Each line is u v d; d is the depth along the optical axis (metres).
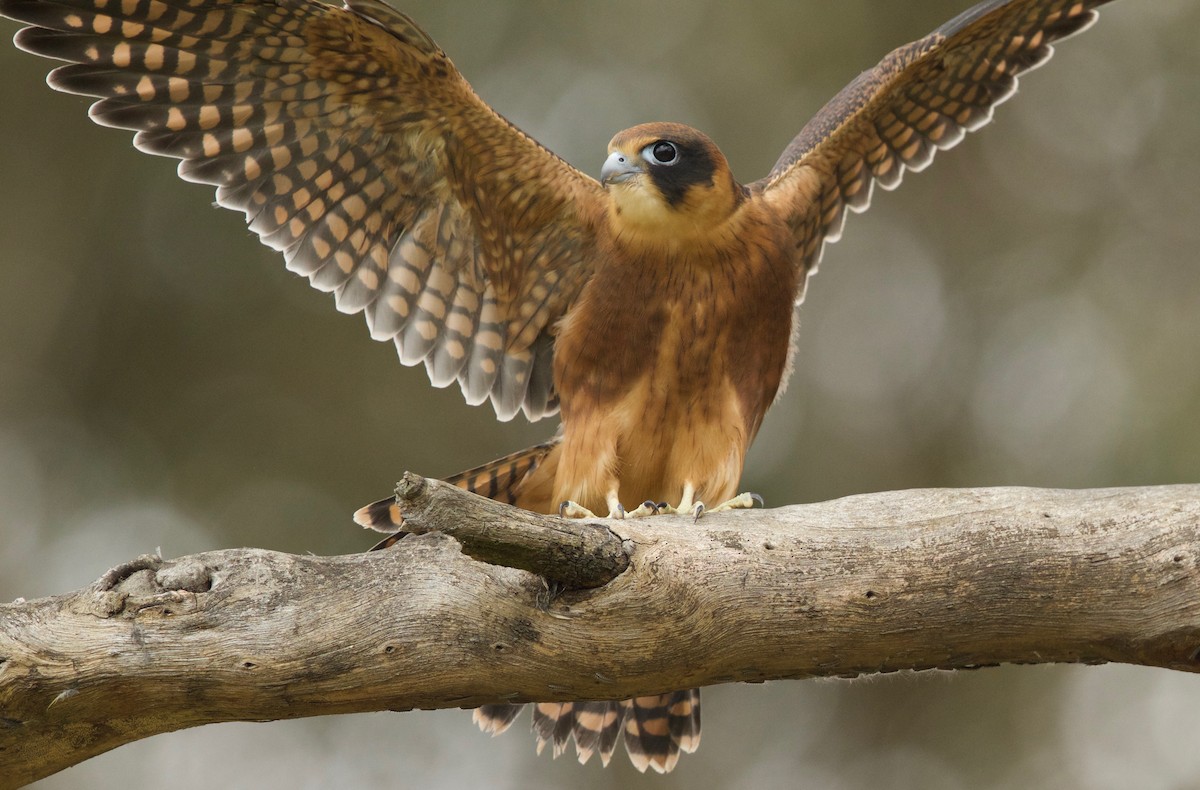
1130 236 20.25
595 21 20.67
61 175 19.20
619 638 7.79
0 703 7.27
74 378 19.20
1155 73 20.78
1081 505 8.29
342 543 18.92
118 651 7.34
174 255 19.33
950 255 20.83
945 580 8.07
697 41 20.78
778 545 8.13
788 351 11.25
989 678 19.12
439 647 7.65
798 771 19.25
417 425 19.44
